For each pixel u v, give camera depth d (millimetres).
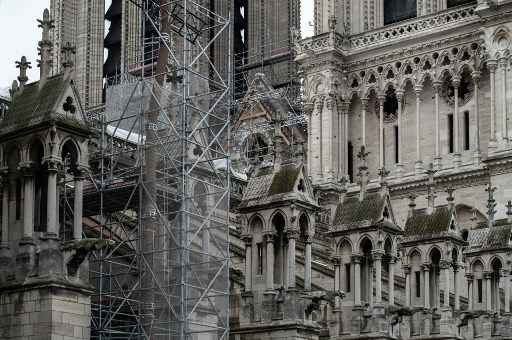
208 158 67500
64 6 131750
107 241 52844
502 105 95750
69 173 57344
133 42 130000
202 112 68062
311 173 105375
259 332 64188
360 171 78812
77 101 54594
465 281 88188
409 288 78125
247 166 100062
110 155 66250
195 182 65375
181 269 61562
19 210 54125
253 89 120375
